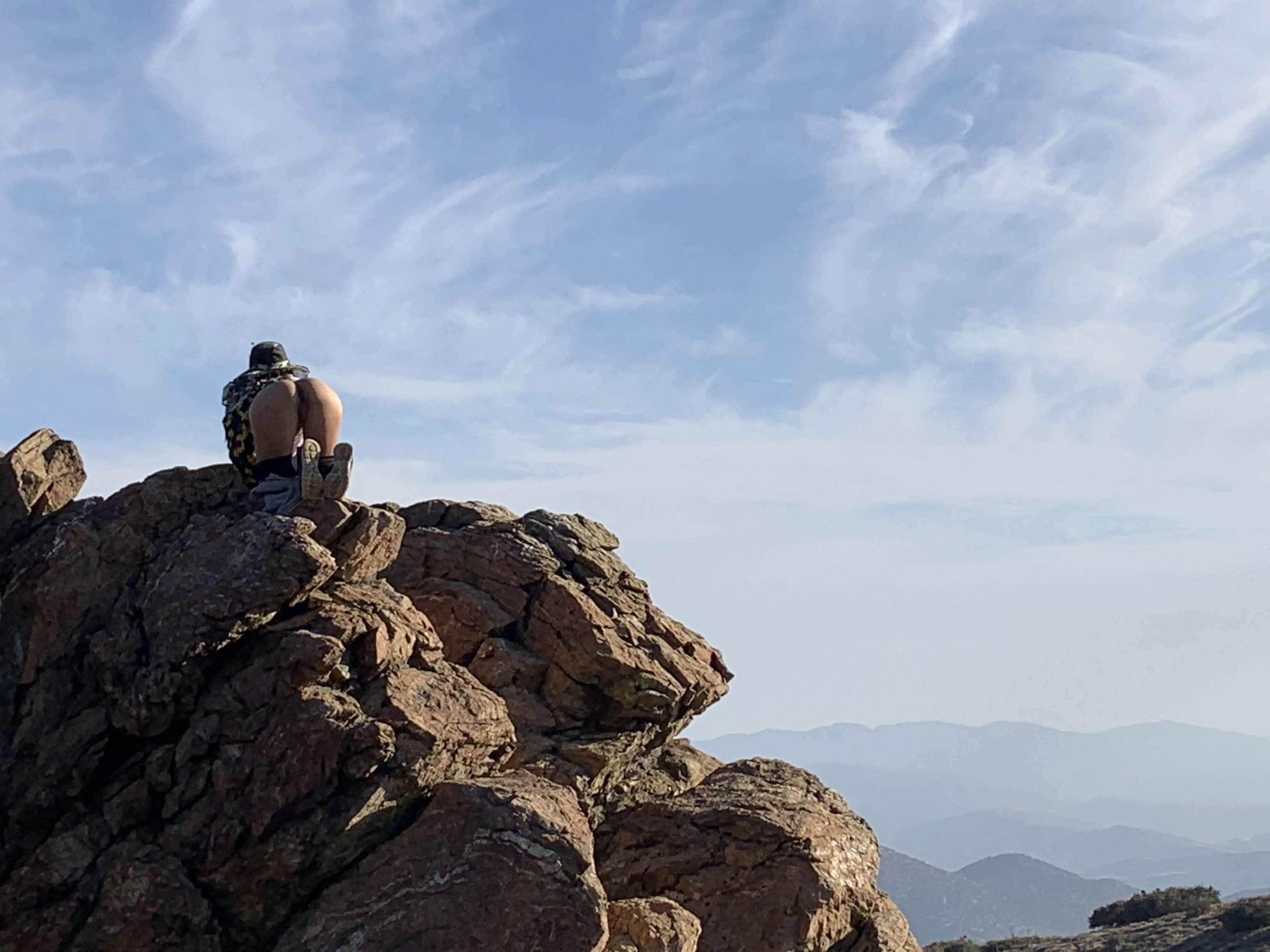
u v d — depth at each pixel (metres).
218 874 10.33
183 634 10.88
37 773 10.85
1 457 12.75
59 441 12.99
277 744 10.53
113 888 10.28
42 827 10.77
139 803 10.66
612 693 14.46
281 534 11.22
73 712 11.22
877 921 13.50
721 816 13.61
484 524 15.87
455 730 10.98
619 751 14.37
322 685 10.86
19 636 11.56
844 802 14.85
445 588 14.80
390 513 13.41
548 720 14.26
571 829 10.36
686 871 13.28
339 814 10.30
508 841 10.15
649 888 13.29
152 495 12.65
